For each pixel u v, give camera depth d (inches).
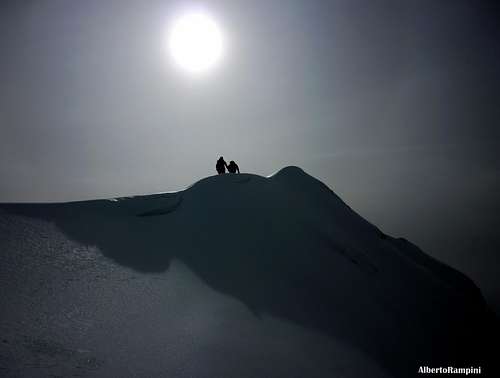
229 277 519.2
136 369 306.2
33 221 563.5
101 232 583.2
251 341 379.2
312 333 431.5
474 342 721.6
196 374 314.5
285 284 539.2
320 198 1006.4
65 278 427.2
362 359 414.0
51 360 293.7
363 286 651.5
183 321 390.6
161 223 671.1
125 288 433.4
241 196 799.7
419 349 536.1
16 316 339.6
